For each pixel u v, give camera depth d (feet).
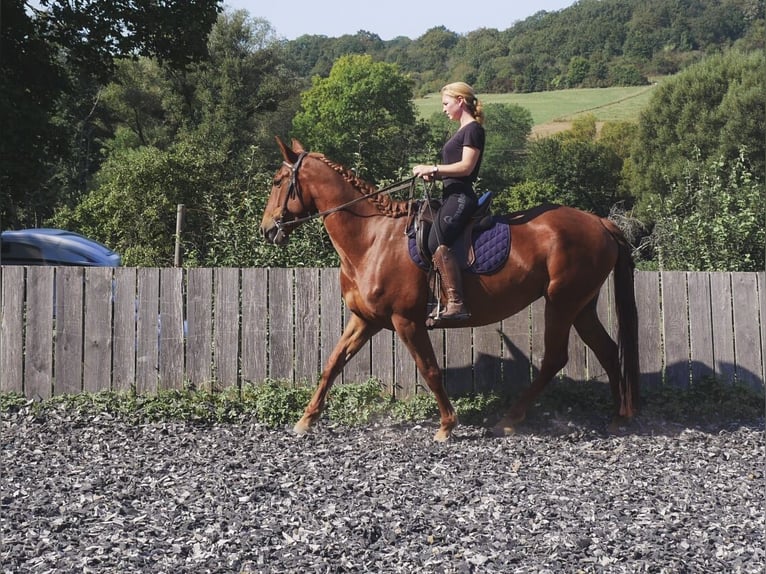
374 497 19.93
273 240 27.25
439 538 16.92
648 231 81.30
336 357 27.27
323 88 229.66
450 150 25.44
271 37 190.90
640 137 181.37
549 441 26.25
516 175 226.17
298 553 16.11
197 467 22.74
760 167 119.55
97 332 30.55
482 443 25.86
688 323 32.42
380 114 223.92
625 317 27.30
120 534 17.10
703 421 29.58
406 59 497.05
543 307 31.14
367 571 15.26
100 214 64.54
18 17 64.23
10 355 30.45
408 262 25.58
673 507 19.24
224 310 30.66
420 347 26.04
